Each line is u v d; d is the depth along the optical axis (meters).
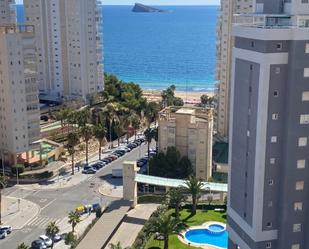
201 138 143.12
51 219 122.62
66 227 117.88
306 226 78.50
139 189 139.25
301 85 72.69
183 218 120.75
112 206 124.31
